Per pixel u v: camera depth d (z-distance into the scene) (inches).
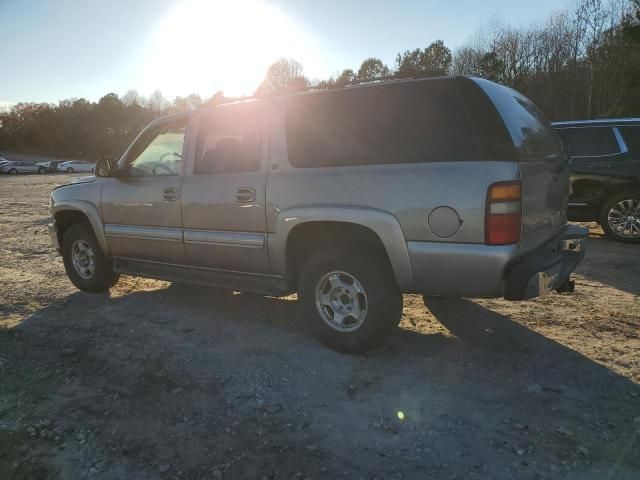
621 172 305.6
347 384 136.3
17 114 4212.6
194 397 132.8
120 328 179.9
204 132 180.4
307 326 159.6
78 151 4037.9
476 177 127.7
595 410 121.8
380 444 110.5
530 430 114.3
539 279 129.4
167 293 221.8
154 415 125.7
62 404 132.0
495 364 146.6
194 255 183.3
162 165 193.2
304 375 141.9
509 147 128.0
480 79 139.6
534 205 137.6
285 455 108.1
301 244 163.5
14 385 142.5
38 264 287.6
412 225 135.5
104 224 209.8
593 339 163.0
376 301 145.1
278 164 159.3
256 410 125.2
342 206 145.3
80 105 4128.9
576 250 162.1
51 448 113.9
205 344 164.1
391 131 141.4
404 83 141.5
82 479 103.7
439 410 123.0
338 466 104.0
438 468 102.4
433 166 133.6
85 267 225.9
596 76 1551.4
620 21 1381.6
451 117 133.8
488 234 127.1
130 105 4121.6
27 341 171.3
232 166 171.3
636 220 305.1
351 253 148.2
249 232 166.6
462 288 133.3
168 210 186.9
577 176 320.5
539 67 1847.9
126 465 107.4
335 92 152.1
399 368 145.1
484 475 100.0
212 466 106.0
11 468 107.5
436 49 2559.1
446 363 147.8
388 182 138.7
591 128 319.6
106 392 137.9
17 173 2073.1
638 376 137.3
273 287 167.9
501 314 187.3
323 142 152.0
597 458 104.5
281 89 171.0
